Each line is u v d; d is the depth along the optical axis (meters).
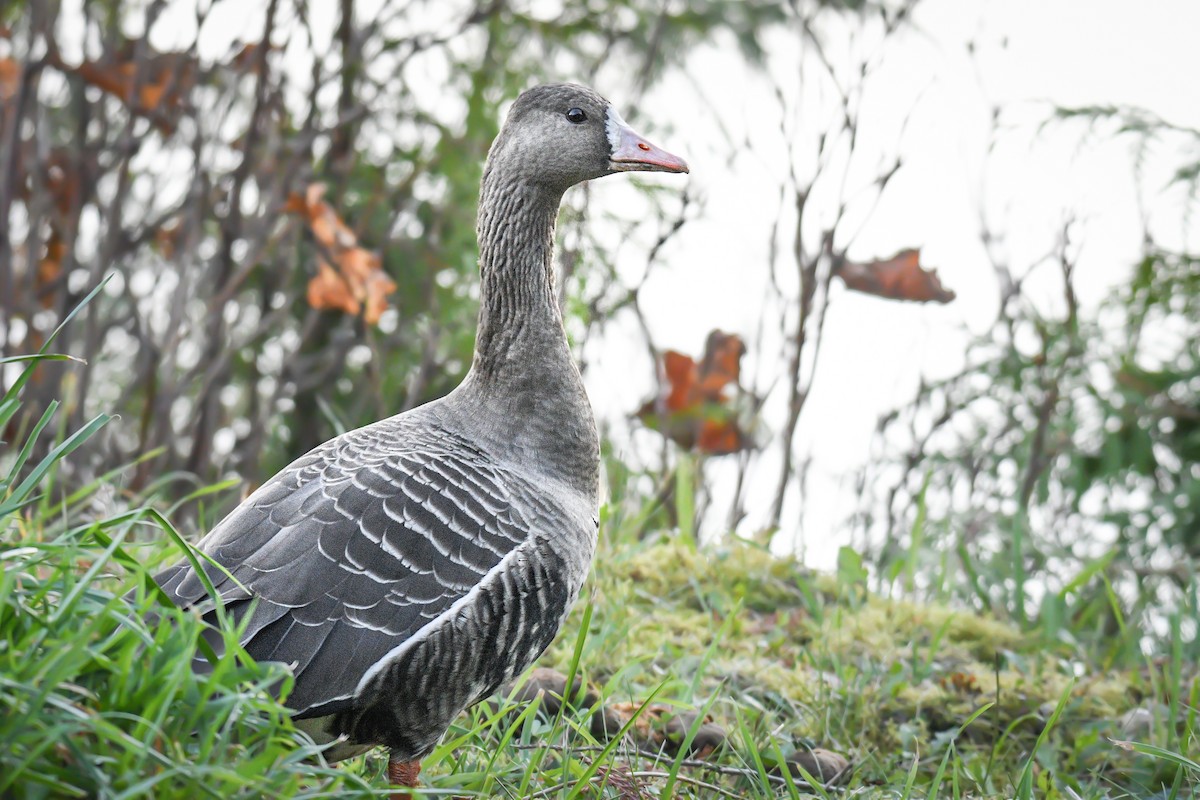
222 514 11.48
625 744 7.85
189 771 4.80
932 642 10.03
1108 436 13.09
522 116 7.80
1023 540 12.19
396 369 12.89
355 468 6.70
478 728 6.99
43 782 4.82
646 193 12.16
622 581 10.52
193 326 12.79
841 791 8.05
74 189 11.69
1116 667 11.05
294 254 12.18
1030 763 7.40
